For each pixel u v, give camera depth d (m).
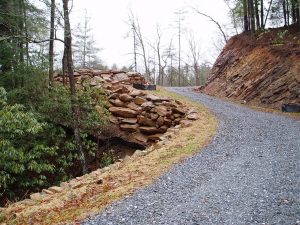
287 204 7.02
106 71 28.06
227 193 7.85
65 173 16.61
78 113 17.91
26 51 19.39
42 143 16.41
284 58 25.08
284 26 32.97
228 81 30.55
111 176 9.95
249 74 27.94
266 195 7.60
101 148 19.27
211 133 14.88
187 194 7.90
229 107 23.05
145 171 10.00
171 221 6.45
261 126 16.16
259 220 6.33
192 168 10.02
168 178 9.15
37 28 18.69
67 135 19.17
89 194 8.45
